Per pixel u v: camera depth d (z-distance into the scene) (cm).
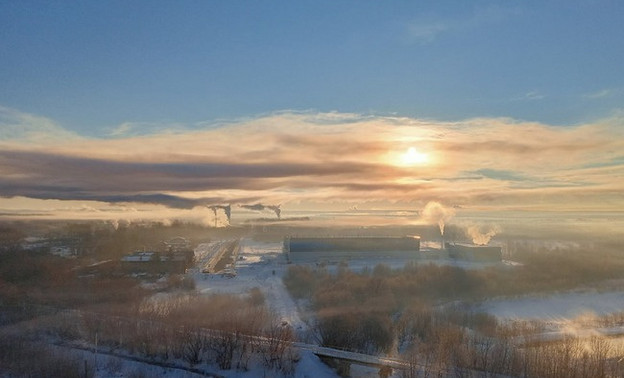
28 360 3859
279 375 3872
